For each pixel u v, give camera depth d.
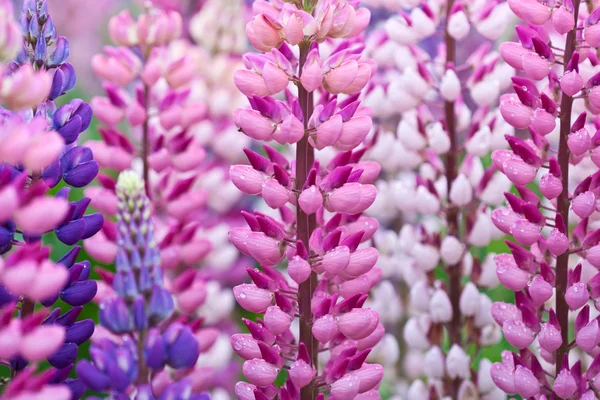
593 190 0.56
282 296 0.54
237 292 0.55
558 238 0.55
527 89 0.57
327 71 0.54
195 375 0.61
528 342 0.57
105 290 0.62
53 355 0.52
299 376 0.53
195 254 0.65
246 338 0.56
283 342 0.56
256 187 0.54
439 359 0.65
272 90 0.53
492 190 0.65
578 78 0.54
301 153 0.54
